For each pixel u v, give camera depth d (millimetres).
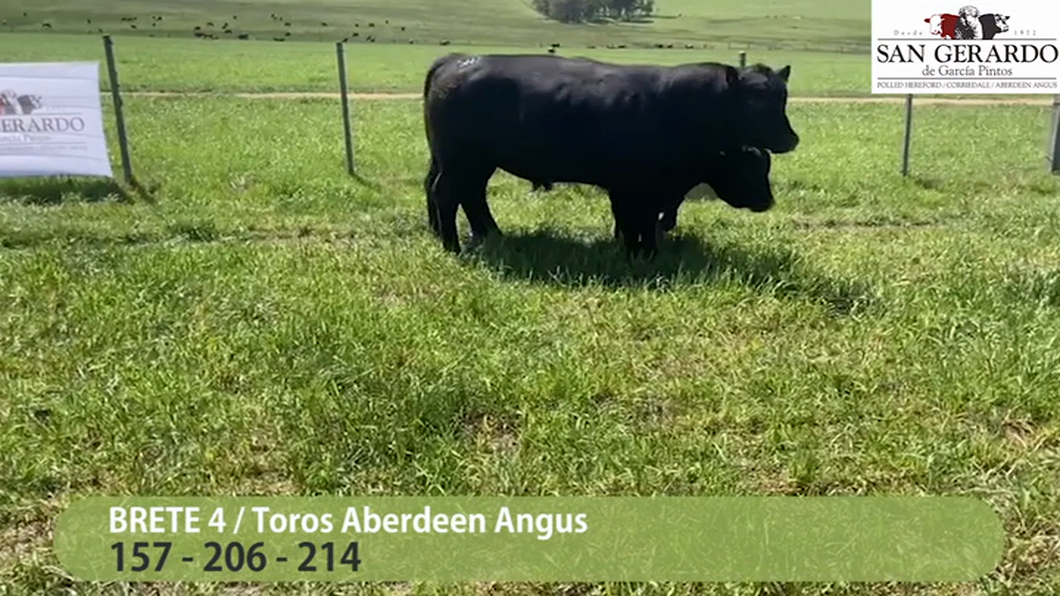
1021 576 3459
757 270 6477
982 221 8531
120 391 4711
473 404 4602
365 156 11977
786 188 10023
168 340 5348
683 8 93562
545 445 4234
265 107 18797
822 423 4488
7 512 3826
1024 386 4625
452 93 7008
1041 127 17312
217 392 4715
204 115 16984
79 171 9383
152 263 6531
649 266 6738
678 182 6871
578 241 7523
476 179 7309
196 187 9555
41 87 9055
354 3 81250
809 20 82000
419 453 4184
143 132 14219
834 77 32812
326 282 6293
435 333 5383
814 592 3357
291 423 4387
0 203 8672
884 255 7133
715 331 5531
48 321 5578
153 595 3395
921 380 4812
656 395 4758
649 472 4016
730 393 4711
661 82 6652
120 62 32188
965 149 13891
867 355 5113
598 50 49094
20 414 4516
